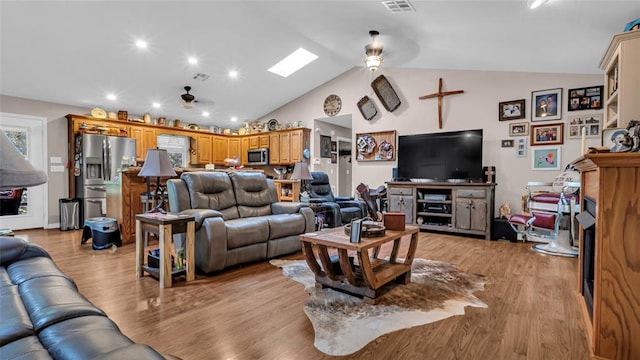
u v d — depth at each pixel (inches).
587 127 165.6
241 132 317.4
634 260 55.0
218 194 135.9
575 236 145.5
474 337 68.8
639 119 93.6
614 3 93.1
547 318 77.9
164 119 267.9
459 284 102.0
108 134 227.1
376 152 239.1
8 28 146.7
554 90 174.2
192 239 104.8
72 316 43.0
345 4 142.3
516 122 185.6
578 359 60.4
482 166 190.2
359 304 85.7
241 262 119.0
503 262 128.8
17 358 33.5
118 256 135.0
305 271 114.6
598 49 130.2
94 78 199.2
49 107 213.8
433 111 214.7
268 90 262.1
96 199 214.1
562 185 148.4
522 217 153.4
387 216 101.8
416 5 126.0
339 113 260.1
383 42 182.7
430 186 192.9
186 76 218.7
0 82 185.9
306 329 71.9
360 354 62.2
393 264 102.7
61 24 150.0
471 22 128.8
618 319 56.4
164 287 97.6
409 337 68.7
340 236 93.9
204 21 166.9
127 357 29.3
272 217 134.3
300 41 198.7
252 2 154.6
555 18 109.7
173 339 67.3
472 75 200.2
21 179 34.6
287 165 296.2
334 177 306.8
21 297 49.8
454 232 186.4
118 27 159.5
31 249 70.7
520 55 155.7
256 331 70.9
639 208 54.3
